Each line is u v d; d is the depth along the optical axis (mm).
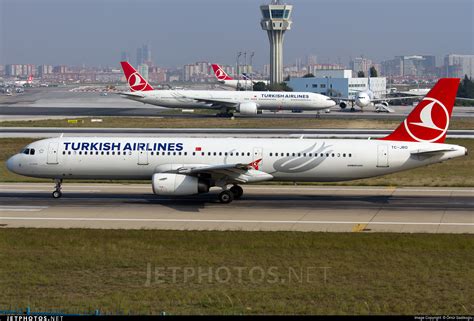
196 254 102438
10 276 90750
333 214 136750
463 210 141875
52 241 110062
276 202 151000
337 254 102750
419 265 96688
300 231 119688
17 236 113812
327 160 151250
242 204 148250
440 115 151000
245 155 151625
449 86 149875
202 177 148000
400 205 147750
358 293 84000
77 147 153500
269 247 106750
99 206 145000
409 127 152625
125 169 153000
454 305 79438
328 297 82500
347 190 169750
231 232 118000
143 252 103562
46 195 159625
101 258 99938
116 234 115812
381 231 120688
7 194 160625
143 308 78125
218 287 86438
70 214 135750
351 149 151250
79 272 92875
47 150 153500
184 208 143000
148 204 147875
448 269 94688
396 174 197375
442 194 163750
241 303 80125
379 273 92625
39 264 96625
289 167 151625
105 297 82312
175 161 151875
